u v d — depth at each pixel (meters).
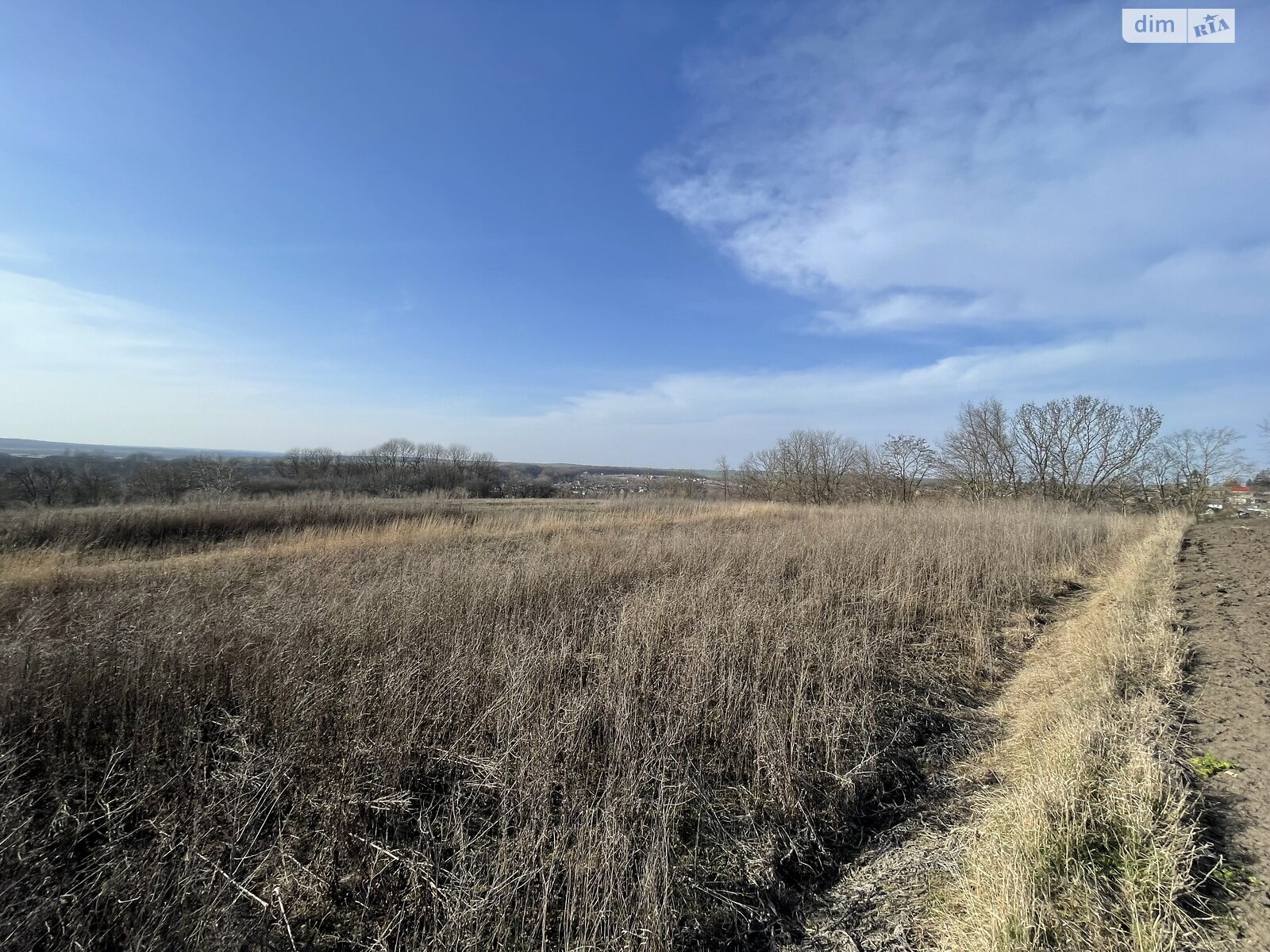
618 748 4.18
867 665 6.06
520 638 5.75
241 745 4.15
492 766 3.97
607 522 17.50
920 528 14.40
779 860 3.73
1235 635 5.84
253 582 8.70
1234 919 2.41
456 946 2.88
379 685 4.97
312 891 3.20
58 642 5.21
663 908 3.10
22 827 3.09
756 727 4.72
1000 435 33.62
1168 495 32.47
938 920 3.09
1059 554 13.20
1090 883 2.75
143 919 2.83
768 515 22.58
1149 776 3.21
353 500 22.05
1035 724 5.10
